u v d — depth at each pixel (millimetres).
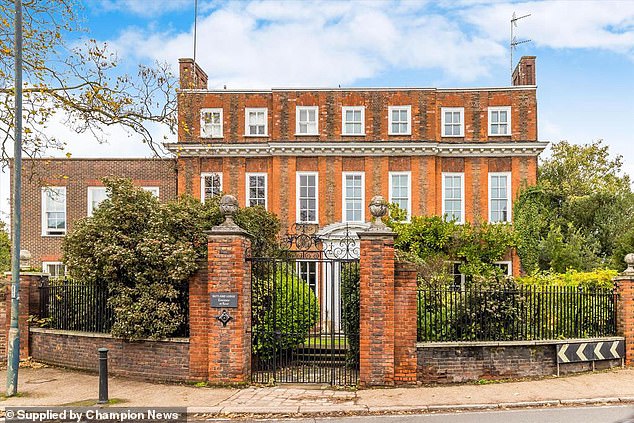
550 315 14289
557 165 42312
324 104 28969
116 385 12703
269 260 12922
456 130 28891
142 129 15305
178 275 12648
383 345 12320
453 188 28500
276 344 14219
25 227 28234
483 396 11672
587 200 34281
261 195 28781
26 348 15625
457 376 12891
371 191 28312
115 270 13188
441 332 13289
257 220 17531
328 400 11297
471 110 28859
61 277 17438
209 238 12609
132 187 14094
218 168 28812
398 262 12688
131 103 15094
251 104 29297
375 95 28906
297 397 11547
